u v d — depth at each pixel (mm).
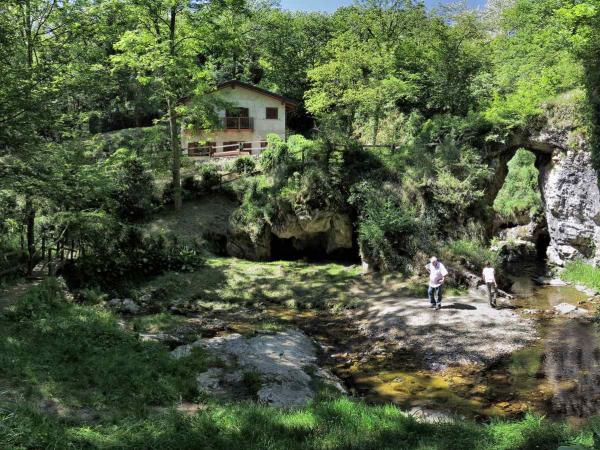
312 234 22703
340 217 21734
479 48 31516
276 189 22719
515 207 29109
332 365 12477
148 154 26562
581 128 20141
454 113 31094
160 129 26141
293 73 43094
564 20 21906
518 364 12109
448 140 22922
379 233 19938
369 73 32250
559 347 13125
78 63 16266
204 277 19844
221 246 24047
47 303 12906
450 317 15469
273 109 37500
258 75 46344
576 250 22188
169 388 8938
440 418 8719
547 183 23141
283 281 19703
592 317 15547
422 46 33188
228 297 18266
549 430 6938
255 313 17016
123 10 19797
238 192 25891
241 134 36844
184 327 14586
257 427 7117
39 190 13906
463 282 18578
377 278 19734
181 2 22719
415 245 19719
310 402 8797
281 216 22203
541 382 11078
